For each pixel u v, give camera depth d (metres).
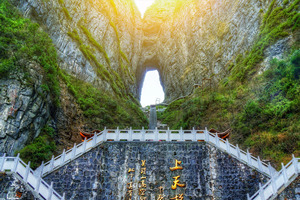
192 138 18.34
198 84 47.47
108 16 50.59
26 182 13.01
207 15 56.28
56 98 23.62
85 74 34.84
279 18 30.41
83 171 16.27
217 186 16.08
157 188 16.28
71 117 26.03
